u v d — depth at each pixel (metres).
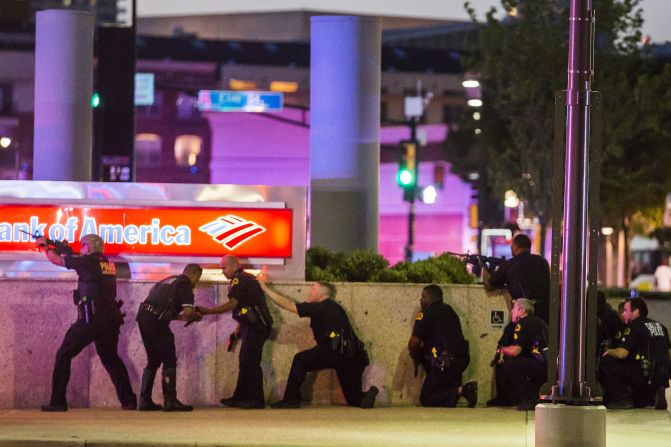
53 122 53.38
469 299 44.59
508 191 107.50
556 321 31.02
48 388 41.56
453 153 131.38
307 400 43.12
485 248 88.44
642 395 43.56
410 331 43.78
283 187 43.44
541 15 106.69
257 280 41.28
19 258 42.69
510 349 41.78
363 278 45.28
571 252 30.47
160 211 43.03
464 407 43.06
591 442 29.83
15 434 33.94
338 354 41.41
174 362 40.03
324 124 53.38
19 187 42.81
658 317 80.06
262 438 33.81
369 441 33.72
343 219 52.91
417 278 45.62
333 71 53.38
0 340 41.47
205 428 35.84
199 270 40.06
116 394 41.62
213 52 186.38
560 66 105.94
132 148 55.44
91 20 53.91
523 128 109.12
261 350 41.25
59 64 53.47
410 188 87.88
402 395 43.56
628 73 113.19
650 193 115.94
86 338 39.28
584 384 30.41
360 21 53.47
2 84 168.62
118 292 42.00
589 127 30.78
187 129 185.75
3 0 60.25
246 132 188.38
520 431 36.16
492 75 109.38
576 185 30.58
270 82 187.12
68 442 32.59
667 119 110.56
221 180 187.88
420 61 194.75
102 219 42.91
